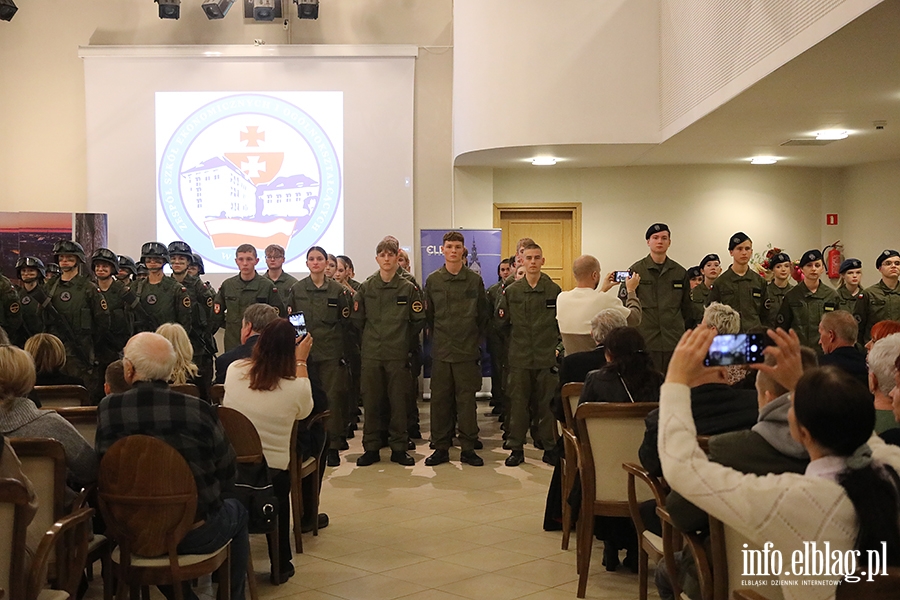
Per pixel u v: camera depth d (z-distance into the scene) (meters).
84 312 6.68
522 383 6.10
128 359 2.83
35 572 2.28
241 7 9.75
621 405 3.37
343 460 6.34
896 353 2.68
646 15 7.88
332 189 9.58
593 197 9.84
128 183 9.51
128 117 9.51
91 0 9.70
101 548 3.04
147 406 2.80
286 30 9.77
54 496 2.57
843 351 3.71
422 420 8.15
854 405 1.71
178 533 2.74
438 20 9.77
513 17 8.09
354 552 4.11
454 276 6.22
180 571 2.78
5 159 9.67
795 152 8.64
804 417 1.76
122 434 2.80
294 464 3.90
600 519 3.72
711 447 2.11
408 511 4.86
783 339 2.03
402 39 9.77
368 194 9.59
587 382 3.66
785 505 1.75
